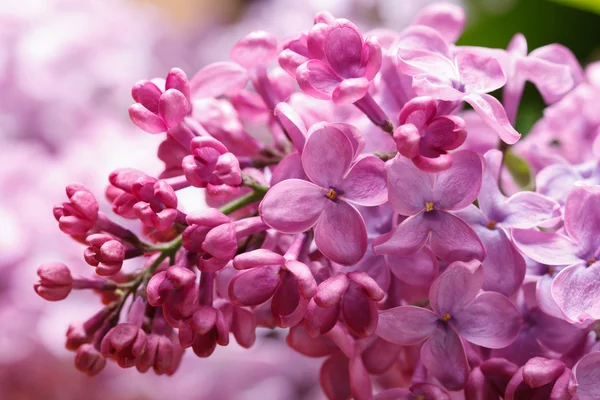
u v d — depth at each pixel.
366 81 0.22
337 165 0.22
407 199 0.22
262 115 0.25
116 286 0.24
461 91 0.23
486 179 0.23
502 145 0.25
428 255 0.23
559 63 0.26
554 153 0.26
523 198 0.23
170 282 0.22
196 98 0.24
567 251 0.23
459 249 0.22
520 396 0.22
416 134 0.21
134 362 0.23
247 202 0.23
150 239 0.24
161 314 0.23
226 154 0.22
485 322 0.23
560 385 0.22
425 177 0.22
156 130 0.23
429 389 0.23
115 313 0.23
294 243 0.23
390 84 0.24
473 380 0.23
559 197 0.24
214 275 0.23
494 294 0.23
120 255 0.22
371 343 0.24
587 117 0.26
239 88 0.25
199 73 0.24
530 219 0.23
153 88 0.23
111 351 0.23
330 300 0.22
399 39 0.24
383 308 0.23
